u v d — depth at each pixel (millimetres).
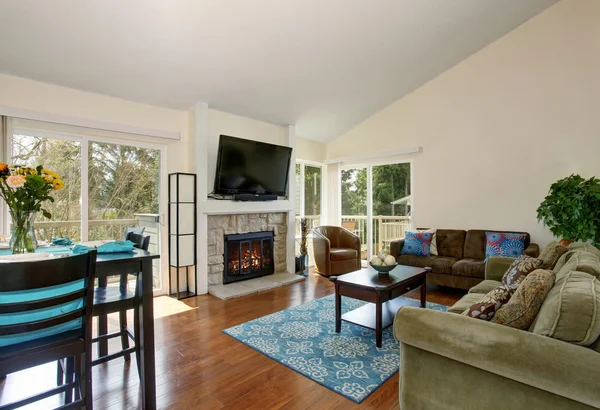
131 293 1898
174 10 2609
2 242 2107
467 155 4504
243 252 4508
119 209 3611
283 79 3902
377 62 4004
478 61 4395
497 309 1554
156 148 3883
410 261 4227
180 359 2328
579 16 3686
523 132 4062
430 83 4836
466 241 4262
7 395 1913
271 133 4984
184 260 3846
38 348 1337
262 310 3381
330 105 4824
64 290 1401
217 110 4273
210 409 1776
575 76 3719
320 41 3371
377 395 1915
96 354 2412
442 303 3555
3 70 2824
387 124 5324
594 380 1014
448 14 3432
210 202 4031
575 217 3264
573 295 1213
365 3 2990
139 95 3582
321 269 4910
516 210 4113
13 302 1248
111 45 2816
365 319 2781
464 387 1323
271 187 4680
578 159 3705
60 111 3158
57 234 3193
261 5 2762
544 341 1152
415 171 5016
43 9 2365
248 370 2188
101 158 3480
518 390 1188
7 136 2844
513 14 3781
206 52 3158
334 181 6078
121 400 1859
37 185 1690
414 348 1474
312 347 2523
